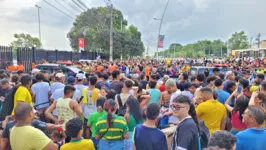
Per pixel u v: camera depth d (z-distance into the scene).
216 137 2.85
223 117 5.29
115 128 4.84
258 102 5.05
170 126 5.02
